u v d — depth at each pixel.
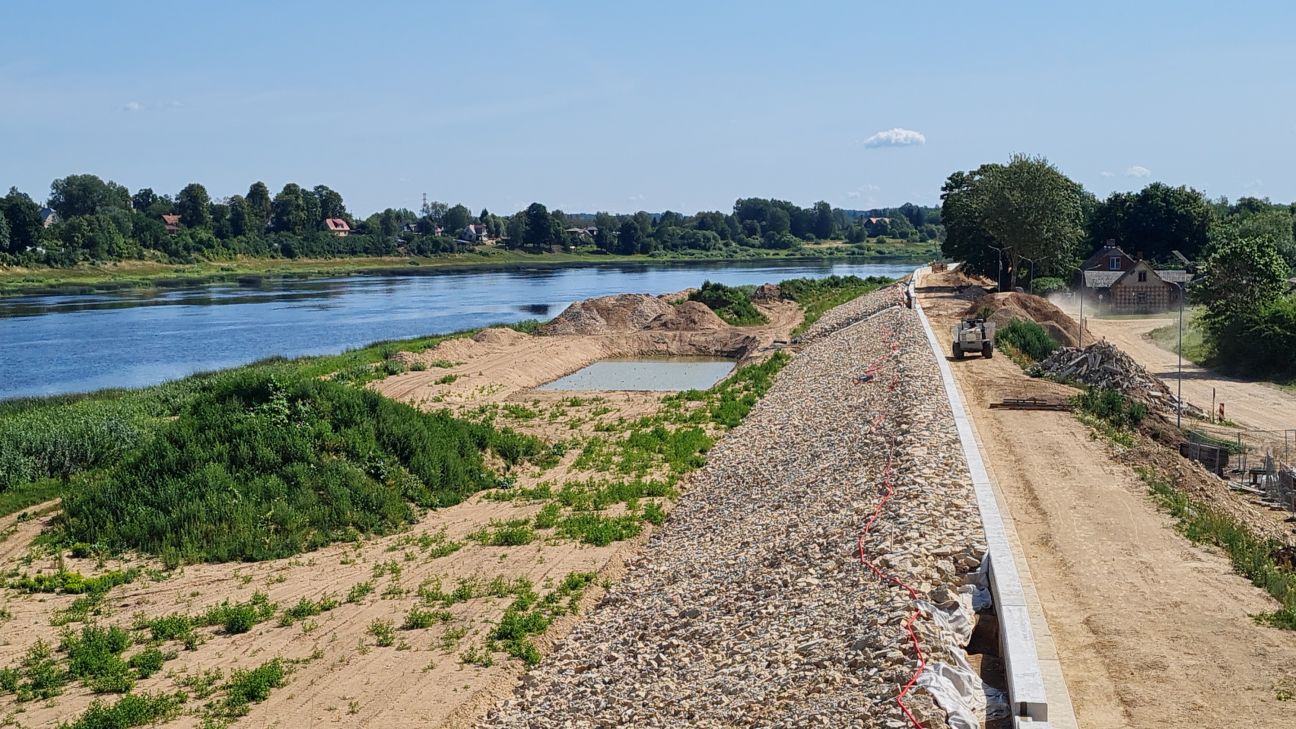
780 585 16.53
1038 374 39.84
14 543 24.20
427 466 27.95
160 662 17.42
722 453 31.31
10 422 33.97
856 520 18.23
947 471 20.53
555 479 29.62
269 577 21.80
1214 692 11.74
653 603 18.39
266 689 16.17
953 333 47.16
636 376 54.22
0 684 16.70
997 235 84.19
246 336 76.19
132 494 24.98
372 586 21.03
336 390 29.64
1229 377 50.50
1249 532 19.80
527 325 72.56
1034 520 19.28
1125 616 14.23
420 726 14.94
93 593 20.83
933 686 11.21
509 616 18.69
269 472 25.98
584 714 14.22
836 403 33.28
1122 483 22.16
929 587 14.42
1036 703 10.38
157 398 42.88
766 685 12.84
